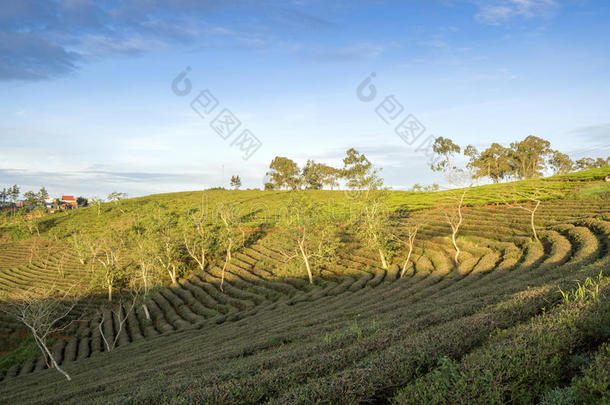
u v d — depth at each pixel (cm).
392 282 3859
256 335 2477
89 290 6281
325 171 15938
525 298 1139
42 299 3544
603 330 773
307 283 4850
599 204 5022
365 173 4966
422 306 1853
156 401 884
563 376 673
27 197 16575
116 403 924
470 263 3747
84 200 19900
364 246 5675
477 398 601
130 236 7644
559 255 3011
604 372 595
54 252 8825
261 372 998
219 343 2684
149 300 5597
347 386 709
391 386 725
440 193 9094
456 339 876
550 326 792
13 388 2988
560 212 5066
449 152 10288
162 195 15338
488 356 700
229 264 6562
